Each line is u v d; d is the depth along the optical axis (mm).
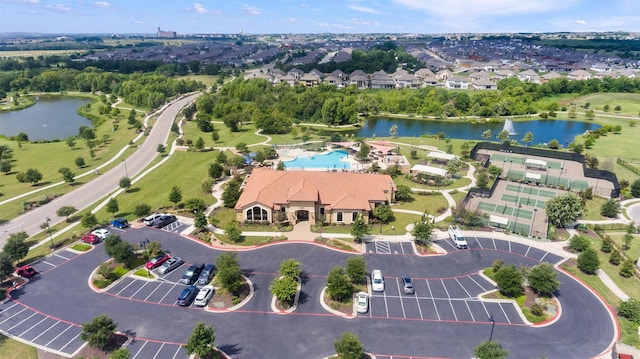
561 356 44250
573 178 97688
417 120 176000
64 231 72875
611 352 44719
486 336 47156
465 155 116312
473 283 57219
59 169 102750
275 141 134625
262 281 57469
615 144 126500
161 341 45781
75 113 198000
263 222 74312
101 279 56906
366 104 184625
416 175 99312
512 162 110000
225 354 43969
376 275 56719
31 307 51625
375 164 103562
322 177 78875
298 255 64125
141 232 71500
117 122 167750
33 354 43594
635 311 49250
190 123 160750
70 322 48906
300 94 187750
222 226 73688
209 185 89438
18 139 135375
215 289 55219
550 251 66062
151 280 57531
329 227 73438
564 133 149500
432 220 76188
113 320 49188
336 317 50188
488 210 81312
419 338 46688
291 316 50250
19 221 77750
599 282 57719
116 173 105562
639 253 65000
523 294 54562
